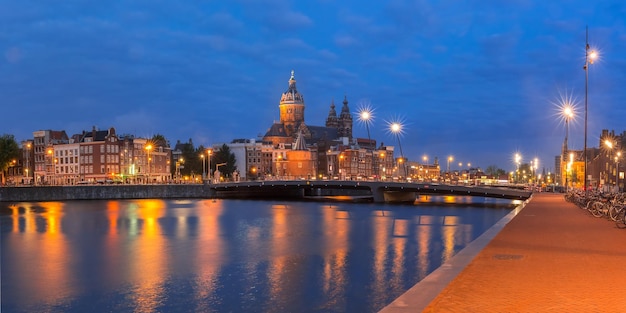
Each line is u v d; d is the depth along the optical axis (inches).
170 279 1290.6
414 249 1747.0
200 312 1005.2
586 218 1428.4
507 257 730.2
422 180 5511.8
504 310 445.7
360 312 965.2
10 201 4825.3
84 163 6501.0
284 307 1014.4
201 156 7071.9
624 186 5039.4
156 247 1851.6
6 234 2266.2
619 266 657.6
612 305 462.0
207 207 4109.3
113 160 6446.9
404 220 2920.8
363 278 1255.5
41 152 7037.4
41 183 6107.3
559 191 5049.2
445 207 4074.8
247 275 1318.9
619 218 1238.3
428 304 461.4
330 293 1108.5
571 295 500.4
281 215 3299.7
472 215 3270.2
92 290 1193.4
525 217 1469.0
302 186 5403.5
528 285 546.0
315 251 1713.8
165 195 5654.5
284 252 1699.1
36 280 1304.1
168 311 1018.7
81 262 1549.0
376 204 4515.3
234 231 2370.8
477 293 509.4
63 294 1162.6
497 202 4923.7
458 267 643.5
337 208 3966.5
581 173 6742.1
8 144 5723.4
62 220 2933.1
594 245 858.1
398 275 1290.6
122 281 1278.3
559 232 1061.1
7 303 1095.6
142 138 6983.3
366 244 1886.1
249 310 1003.9
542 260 704.4
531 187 5487.2
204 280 1269.7
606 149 5664.4
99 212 3533.5
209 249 1791.3
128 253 1715.1
